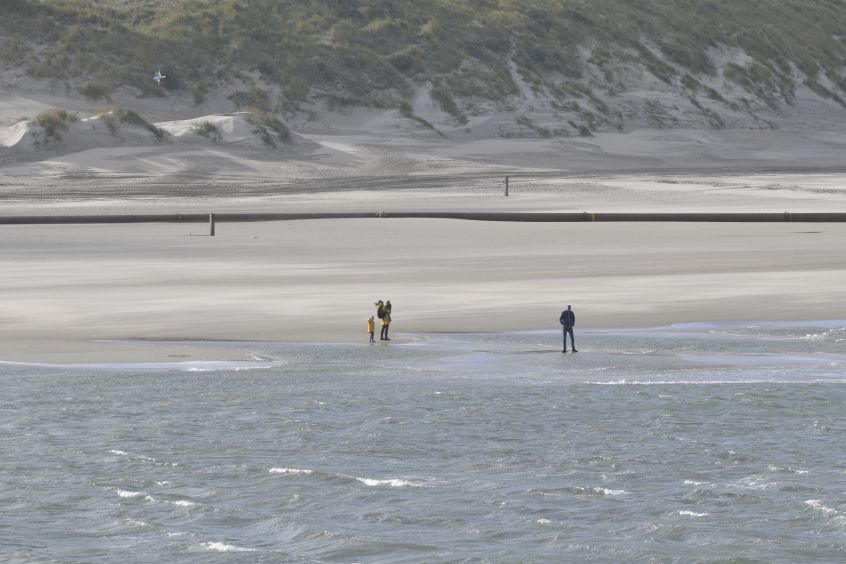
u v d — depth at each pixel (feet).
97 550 211.00
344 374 377.71
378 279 649.20
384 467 266.16
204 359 408.26
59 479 255.91
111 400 335.47
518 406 325.42
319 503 239.30
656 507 233.55
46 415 316.81
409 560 205.26
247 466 265.95
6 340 451.53
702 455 272.51
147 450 280.51
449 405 327.06
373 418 311.68
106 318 508.53
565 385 355.56
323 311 524.93
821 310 517.55
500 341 447.42
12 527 223.92
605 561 204.13
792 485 246.88
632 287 602.03
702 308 527.40
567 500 239.30
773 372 376.27
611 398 335.67
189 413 319.47
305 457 274.77
